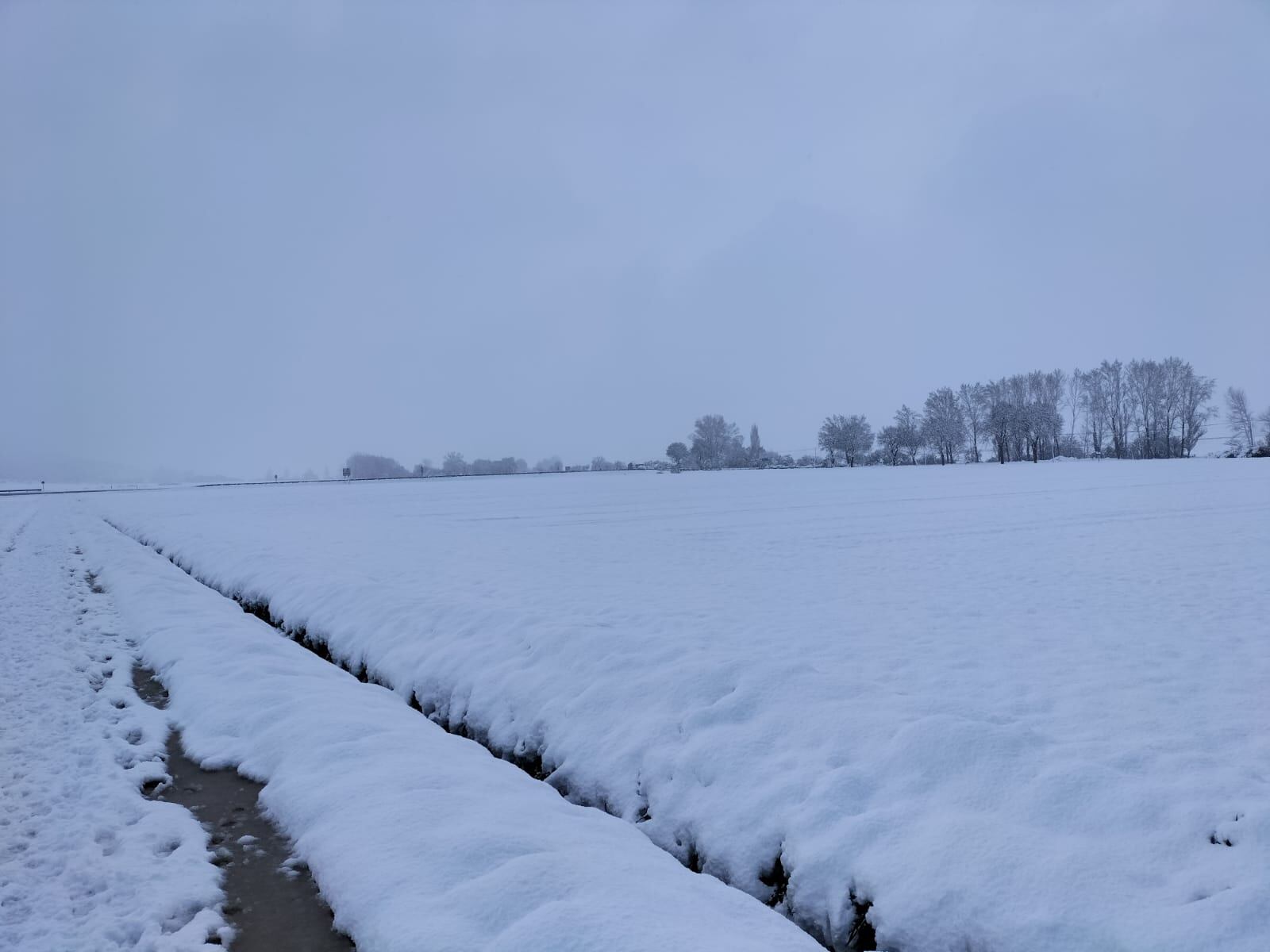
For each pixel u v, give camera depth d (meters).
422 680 8.33
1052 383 110.12
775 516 30.16
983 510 29.53
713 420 116.25
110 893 4.31
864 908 4.14
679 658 7.21
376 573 16.16
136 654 10.11
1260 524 21.94
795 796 4.98
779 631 10.40
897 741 5.21
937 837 4.22
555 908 3.70
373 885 4.19
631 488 58.94
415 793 5.20
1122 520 24.08
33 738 6.83
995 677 8.14
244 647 9.48
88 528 30.66
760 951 3.47
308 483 93.75
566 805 5.47
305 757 6.07
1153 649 9.21
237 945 3.99
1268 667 8.32
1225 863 3.74
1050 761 4.84
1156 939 3.36
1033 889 3.77
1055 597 12.68
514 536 24.44
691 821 5.19
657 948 3.40
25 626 11.71
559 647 7.88
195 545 21.09
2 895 4.30
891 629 10.54
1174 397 98.06
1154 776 5.00
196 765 6.43
